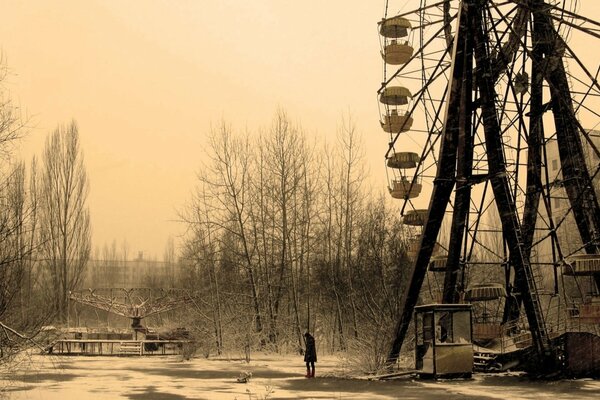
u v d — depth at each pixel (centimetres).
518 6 2605
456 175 2470
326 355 3809
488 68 2428
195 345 3638
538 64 2494
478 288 2331
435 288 3659
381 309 2978
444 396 1748
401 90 3139
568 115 2519
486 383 2042
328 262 4619
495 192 2342
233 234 4541
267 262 4516
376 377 2231
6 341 2081
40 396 1870
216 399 1773
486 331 2483
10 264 2116
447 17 2864
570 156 2594
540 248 5934
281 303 4481
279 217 4559
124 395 1888
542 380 2098
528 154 2684
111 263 13888
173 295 5116
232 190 4406
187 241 5084
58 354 3916
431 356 2167
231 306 4009
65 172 6125
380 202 4528
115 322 7725
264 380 2306
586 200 2581
